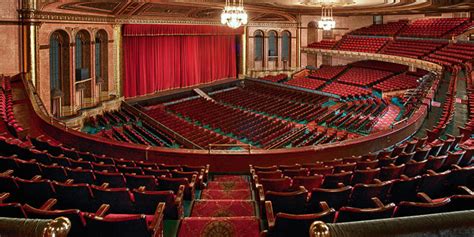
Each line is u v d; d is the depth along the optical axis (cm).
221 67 2852
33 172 570
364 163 652
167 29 2212
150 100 2203
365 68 2914
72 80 1642
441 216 168
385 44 2748
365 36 3031
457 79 1684
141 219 339
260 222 474
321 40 3197
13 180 462
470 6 2033
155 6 1892
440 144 737
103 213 416
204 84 2706
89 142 939
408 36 2742
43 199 470
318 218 330
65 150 768
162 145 1426
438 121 1180
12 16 1339
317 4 2094
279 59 3106
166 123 1742
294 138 1519
